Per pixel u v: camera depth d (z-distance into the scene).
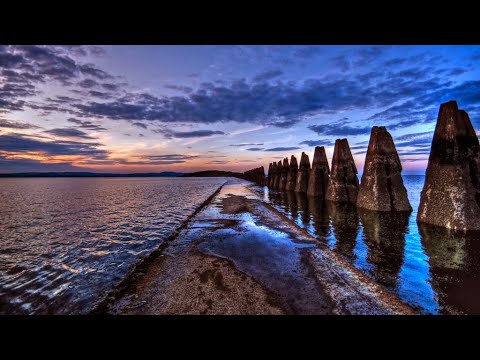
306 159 32.88
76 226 17.56
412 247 9.35
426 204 12.38
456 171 11.19
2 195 46.59
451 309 5.29
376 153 16.25
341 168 21.95
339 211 17.22
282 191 37.88
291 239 10.91
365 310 5.23
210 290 6.30
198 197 37.19
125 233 14.99
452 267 7.49
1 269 9.29
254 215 17.47
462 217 10.94
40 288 7.50
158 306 5.62
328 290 6.13
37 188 75.44
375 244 9.87
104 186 85.88
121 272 8.80
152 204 29.72
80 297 6.82
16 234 15.37
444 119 11.68
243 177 109.94
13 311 6.01
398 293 6.04
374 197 16.19
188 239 11.45
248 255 8.92
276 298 5.80
